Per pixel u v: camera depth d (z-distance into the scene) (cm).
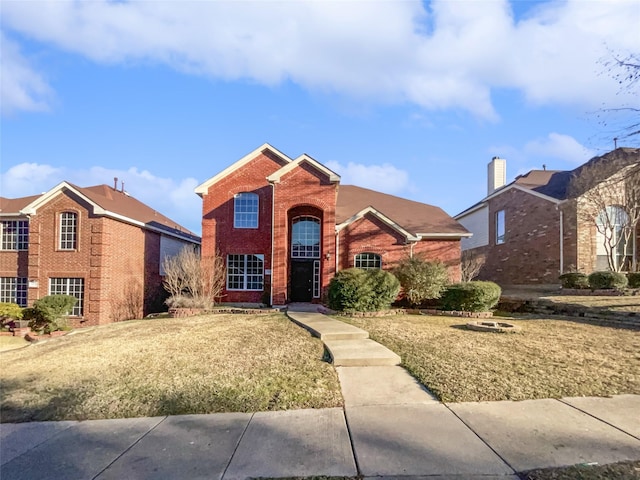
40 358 920
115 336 1134
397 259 1892
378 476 378
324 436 467
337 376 684
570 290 1748
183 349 898
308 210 1938
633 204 1767
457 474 376
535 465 388
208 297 1727
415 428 480
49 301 1689
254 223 1964
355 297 1368
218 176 1972
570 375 657
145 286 2231
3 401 632
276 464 408
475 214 2861
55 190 1933
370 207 1888
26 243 2089
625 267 1925
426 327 1110
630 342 892
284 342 930
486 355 780
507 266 2433
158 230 2316
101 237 1898
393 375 686
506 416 507
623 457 400
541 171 2498
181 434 491
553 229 2041
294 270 1983
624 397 565
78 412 579
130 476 397
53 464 430
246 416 538
